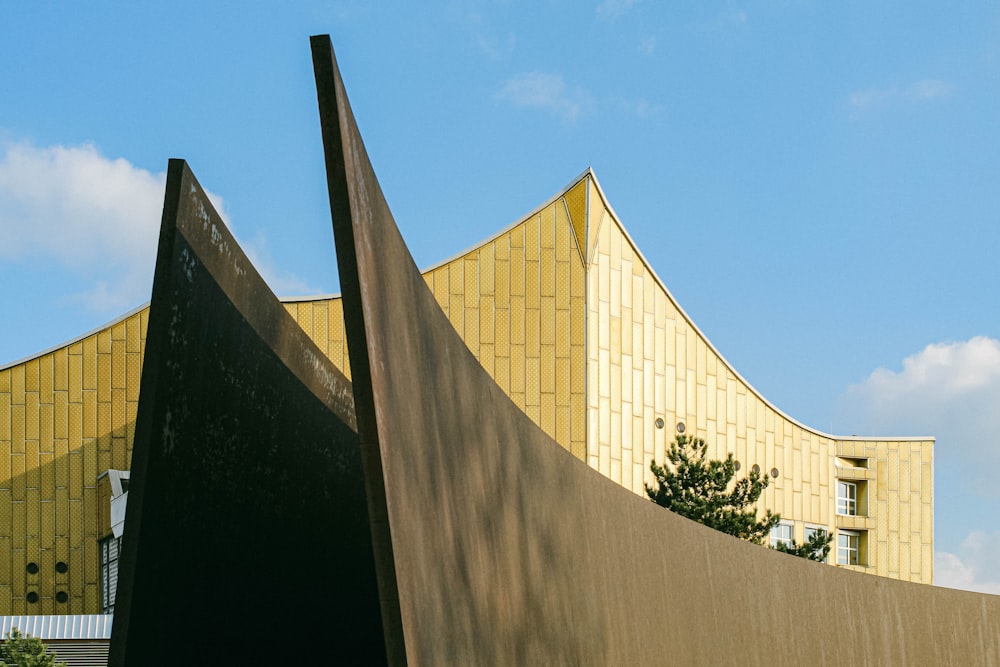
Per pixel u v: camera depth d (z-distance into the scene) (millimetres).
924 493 42062
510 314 31203
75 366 30047
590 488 10430
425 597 6113
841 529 40906
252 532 8453
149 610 6578
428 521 6348
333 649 10609
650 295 33812
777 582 16016
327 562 10461
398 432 5977
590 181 32219
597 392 31547
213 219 7461
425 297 6902
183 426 7059
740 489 26281
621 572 11094
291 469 9430
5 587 29281
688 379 34719
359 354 5605
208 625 7566
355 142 5801
